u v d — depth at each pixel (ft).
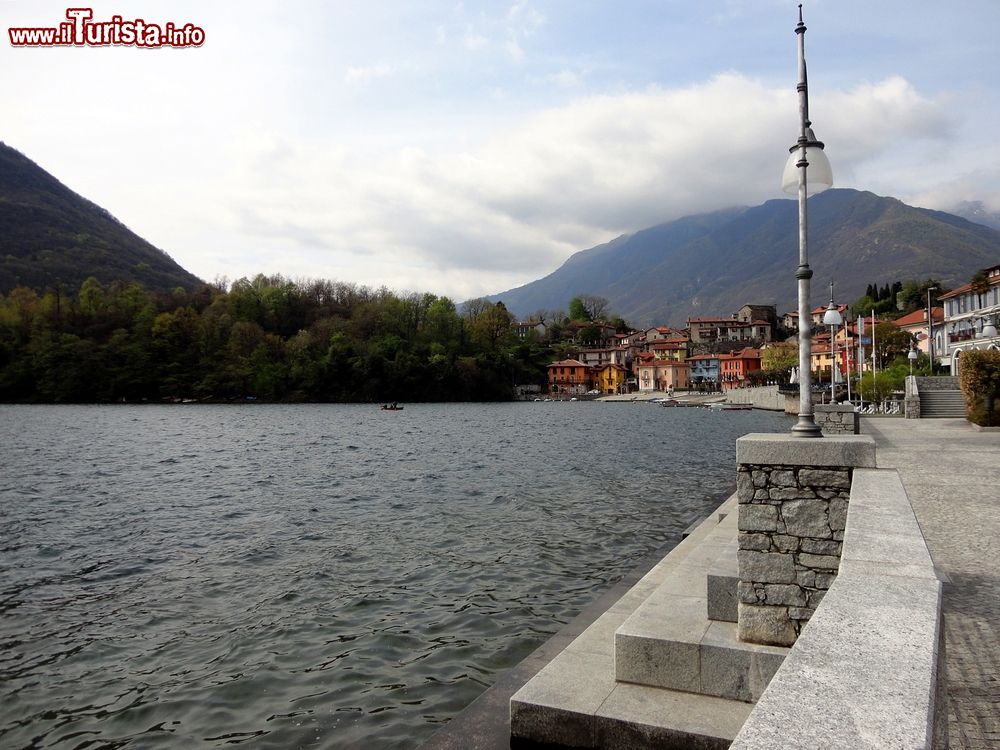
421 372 491.72
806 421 22.72
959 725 14.55
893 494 16.48
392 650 34.99
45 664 34.22
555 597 42.70
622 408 413.80
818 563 19.81
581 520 65.05
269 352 480.23
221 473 107.65
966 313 229.04
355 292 620.08
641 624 21.34
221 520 68.69
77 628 38.93
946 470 55.93
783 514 20.22
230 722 28.19
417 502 77.51
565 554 52.49
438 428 225.76
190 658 34.63
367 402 474.08
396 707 29.01
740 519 20.62
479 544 56.18
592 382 618.85
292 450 147.02
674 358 609.42
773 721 5.77
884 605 8.75
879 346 307.17
